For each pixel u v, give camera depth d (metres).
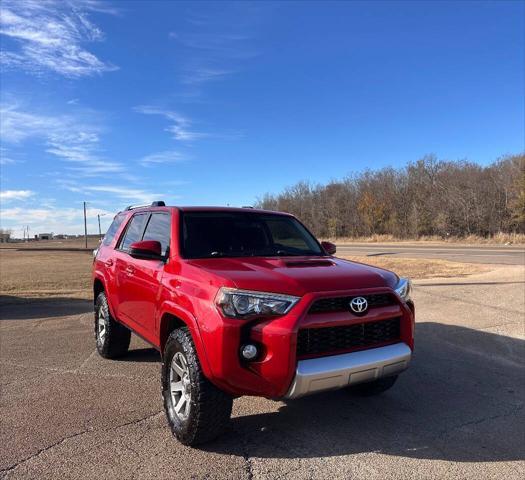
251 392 3.33
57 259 34.38
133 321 5.02
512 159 49.06
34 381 5.25
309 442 3.75
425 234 55.25
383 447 3.66
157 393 4.86
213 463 3.40
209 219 4.77
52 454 3.53
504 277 12.83
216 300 3.38
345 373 3.42
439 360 6.02
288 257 4.55
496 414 4.32
